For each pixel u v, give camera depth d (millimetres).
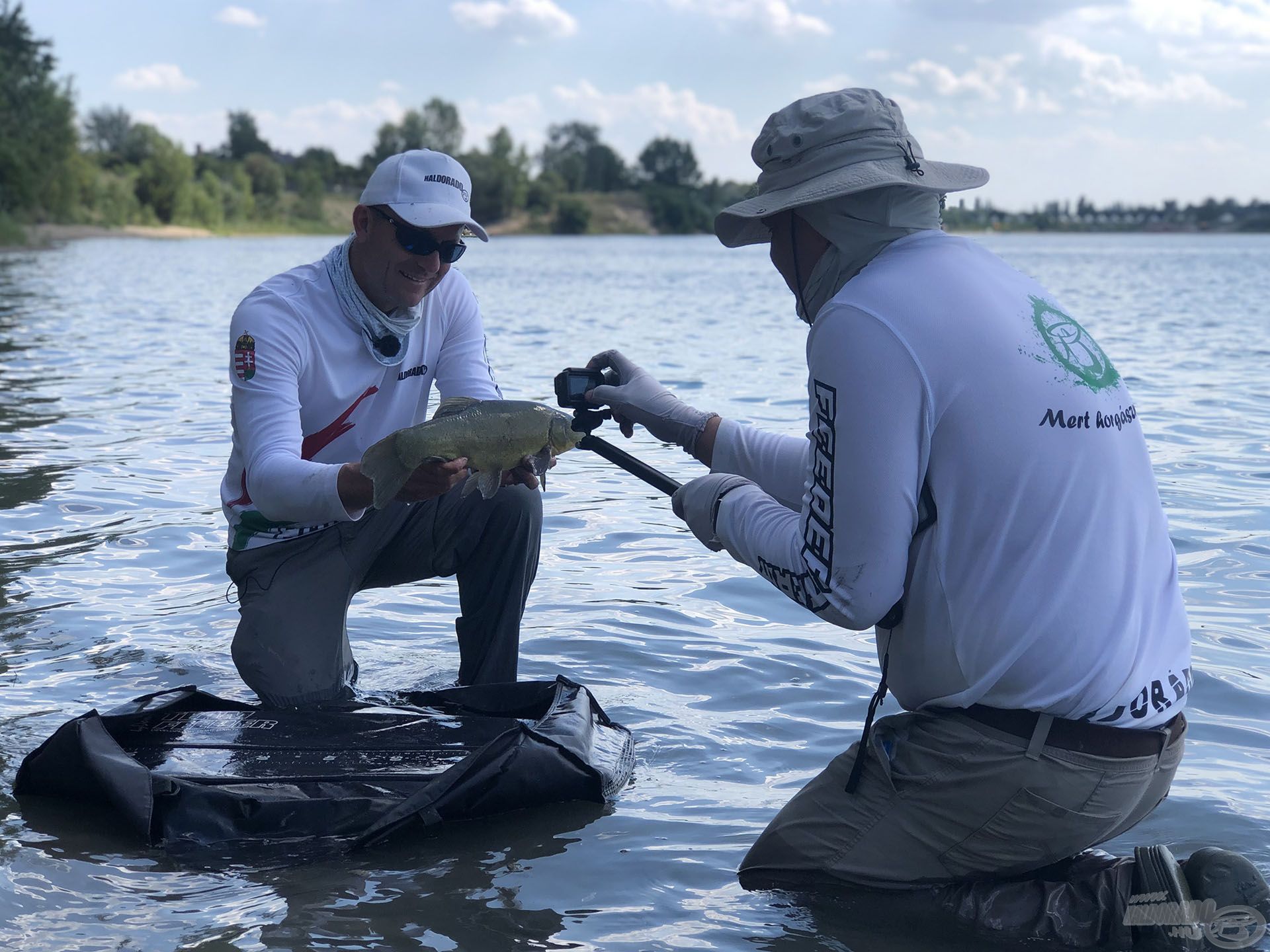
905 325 2367
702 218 136875
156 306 20719
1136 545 2430
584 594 4934
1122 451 2443
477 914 2529
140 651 4168
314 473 3273
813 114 2537
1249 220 152500
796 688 3908
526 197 129500
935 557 2406
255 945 2373
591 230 131375
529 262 50062
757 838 2904
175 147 94750
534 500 3754
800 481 2922
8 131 66000
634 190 149000
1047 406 2354
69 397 9977
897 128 2543
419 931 2451
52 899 2562
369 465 3129
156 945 2371
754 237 2770
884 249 2537
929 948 2414
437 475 3139
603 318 19266
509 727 3338
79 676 3916
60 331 16125
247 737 3277
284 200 115750
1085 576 2354
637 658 4172
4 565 5160
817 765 3338
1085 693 2354
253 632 3627
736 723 3631
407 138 135875
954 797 2473
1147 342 15102
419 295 3631
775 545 2592
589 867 2748
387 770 3076
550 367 12148
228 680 3908
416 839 2898
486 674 3838
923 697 2533
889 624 2500
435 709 3512
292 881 2668
